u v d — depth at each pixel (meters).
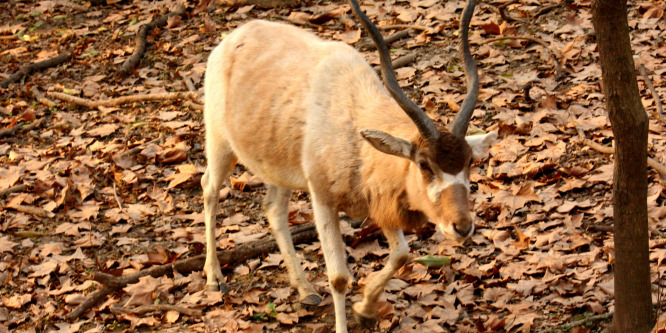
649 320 6.59
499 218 8.98
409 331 7.36
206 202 8.48
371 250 8.74
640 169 6.18
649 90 11.22
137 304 8.09
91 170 10.78
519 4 14.16
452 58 12.76
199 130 11.74
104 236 9.41
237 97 7.99
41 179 10.59
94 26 15.72
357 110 7.01
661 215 8.67
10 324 7.91
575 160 9.91
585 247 8.42
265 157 7.74
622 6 5.75
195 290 8.33
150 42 14.59
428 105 11.27
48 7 16.59
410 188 6.51
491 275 8.09
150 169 10.84
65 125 12.17
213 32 14.67
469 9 6.57
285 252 8.26
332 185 7.05
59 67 14.16
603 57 5.95
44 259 8.97
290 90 7.50
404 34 13.68
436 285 7.98
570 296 7.65
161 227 9.53
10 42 15.34
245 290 8.27
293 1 15.20
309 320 7.77
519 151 10.17
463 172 6.18
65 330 7.76
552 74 11.95
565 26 13.15
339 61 7.43
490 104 11.39
